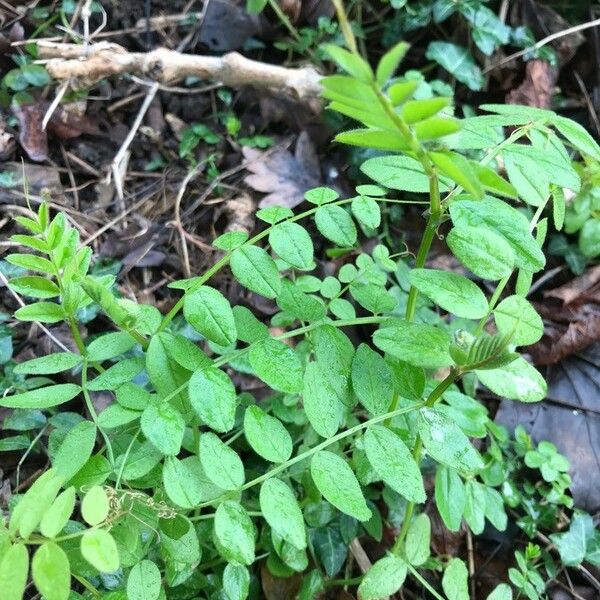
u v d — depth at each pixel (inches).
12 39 14.0
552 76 14.8
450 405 8.9
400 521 10.2
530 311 6.7
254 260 7.1
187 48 15.0
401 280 12.3
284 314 9.9
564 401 12.7
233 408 6.6
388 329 6.7
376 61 15.7
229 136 14.3
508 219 6.4
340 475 6.6
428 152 5.5
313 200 7.5
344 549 9.8
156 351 7.4
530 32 14.9
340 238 7.2
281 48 14.8
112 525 6.4
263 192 13.6
